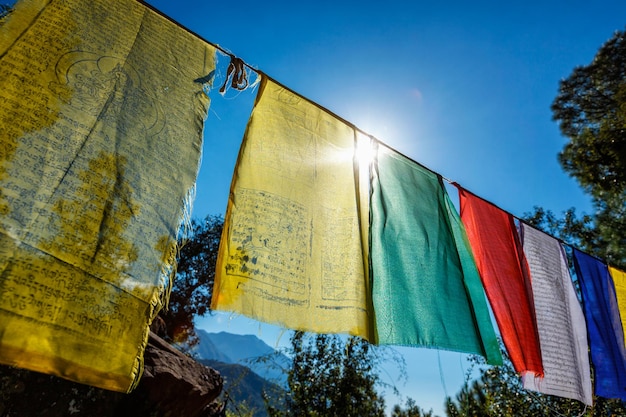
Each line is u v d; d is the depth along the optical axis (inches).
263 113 121.6
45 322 64.2
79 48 92.4
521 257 180.5
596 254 427.5
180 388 165.5
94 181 79.3
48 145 77.0
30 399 121.5
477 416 348.8
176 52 111.0
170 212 87.7
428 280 130.7
